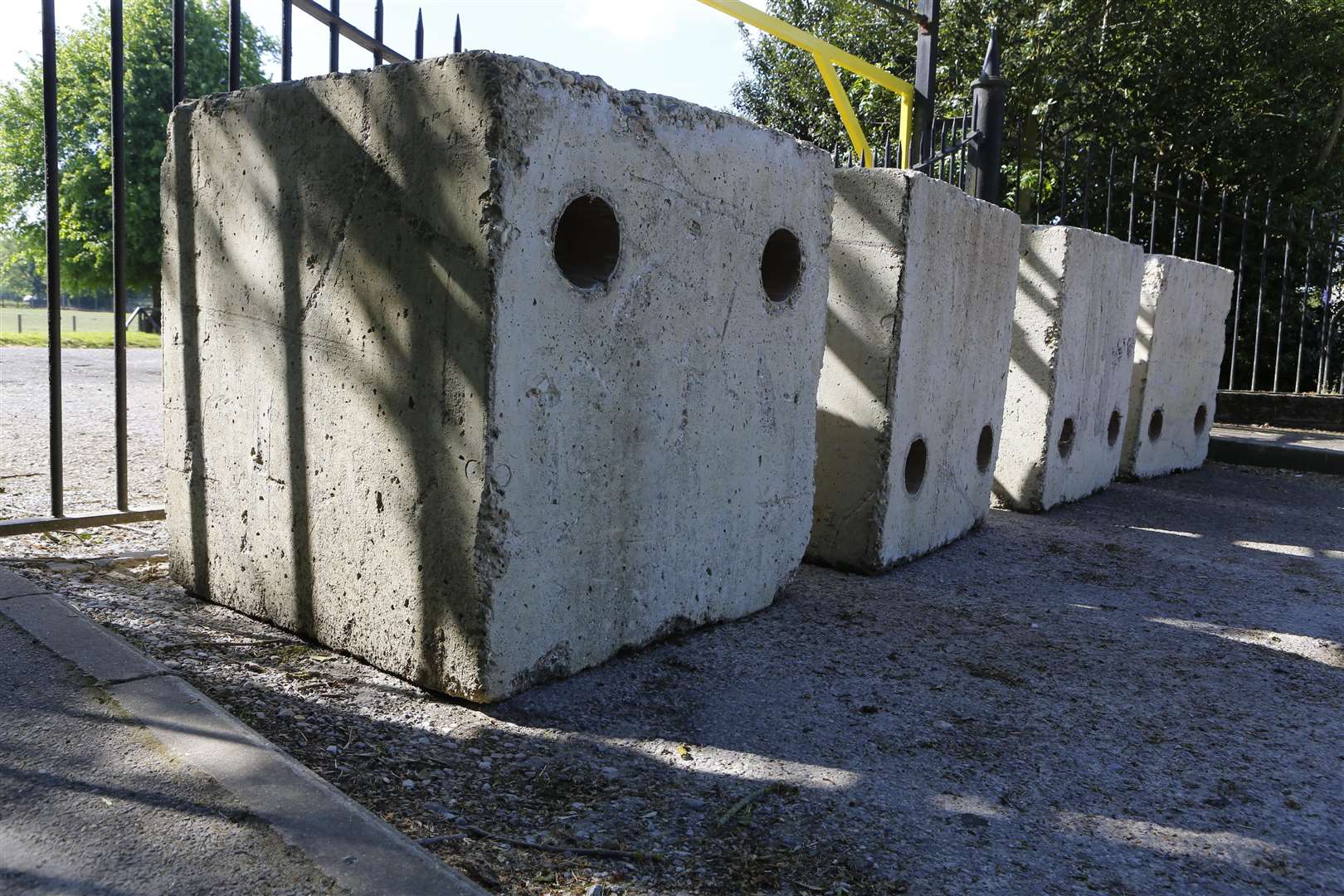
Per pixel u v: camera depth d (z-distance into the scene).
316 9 3.74
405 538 2.46
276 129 2.65
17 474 5.04
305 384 2.66
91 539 3.73
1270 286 11.85
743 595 3.28
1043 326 5.32
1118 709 2.69
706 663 2.83
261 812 1.68
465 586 2.35
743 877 1.75
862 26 14.71
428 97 2.29
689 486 2.94
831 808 2.03
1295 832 2.05
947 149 6.65
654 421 2.76
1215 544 4.95
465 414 2.29
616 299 2.57
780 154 3.10
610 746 2.26
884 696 2.67
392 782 1.98
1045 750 2.39
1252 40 12.66
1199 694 2.84
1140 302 6.48
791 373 3.31
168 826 1.62
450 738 2.22
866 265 3.86
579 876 1.70
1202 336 7.33
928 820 2.01
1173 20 12.58
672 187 2.70
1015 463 5.51
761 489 3.27
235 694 2.34
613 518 2.69
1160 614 3.65
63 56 29.03
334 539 2.64
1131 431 6.73
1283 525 5.53
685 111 2.71
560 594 2.55
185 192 2.97
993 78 6.23
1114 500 6.05
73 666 2.24
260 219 2.73
